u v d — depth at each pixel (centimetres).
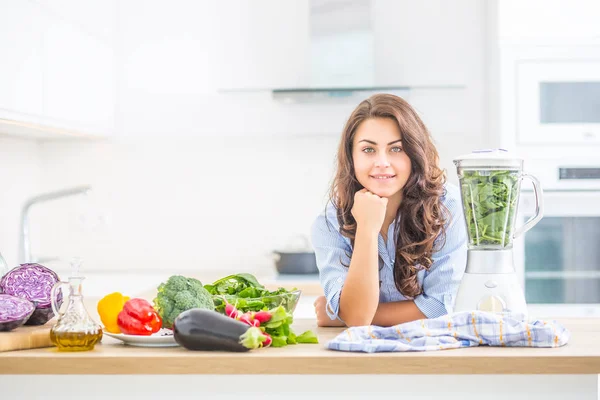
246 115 393
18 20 274
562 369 148
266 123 393
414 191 194
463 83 388
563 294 331
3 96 262
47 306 173
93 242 402
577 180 329
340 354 151
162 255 402
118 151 401
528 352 152
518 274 330
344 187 199
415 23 389
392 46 389
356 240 188
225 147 400
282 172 398
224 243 401
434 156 195
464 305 170
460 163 168
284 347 160
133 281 357
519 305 169
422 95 389
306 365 149
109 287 336
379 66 390
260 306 174
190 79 396
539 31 330
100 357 150
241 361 149
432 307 200
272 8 395
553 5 330
